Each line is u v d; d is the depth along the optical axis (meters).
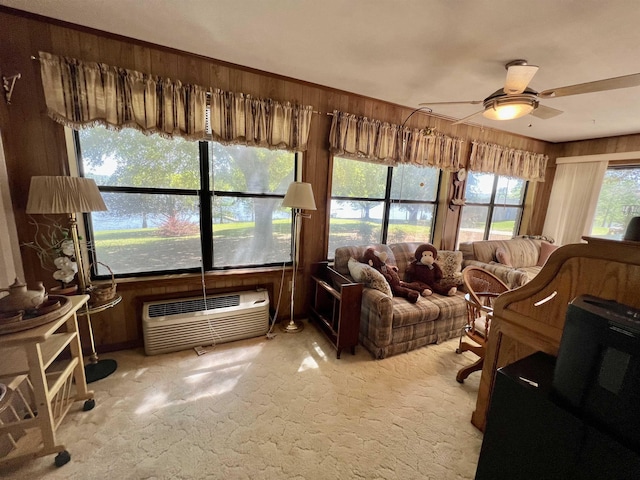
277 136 2.48
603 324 0.85
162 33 1.87
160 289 2.36
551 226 4.67
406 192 3.60
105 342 2.22
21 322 1.24
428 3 1.44
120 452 1.42
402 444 1.55
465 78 2.34
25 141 1.80
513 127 3.80
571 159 4.36
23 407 1.54
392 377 2.12
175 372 2.05
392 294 2.74
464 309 2.70
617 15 1.46
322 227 2.96
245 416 1.68
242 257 2.73
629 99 2.57
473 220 4.29
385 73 2.32
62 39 1.81
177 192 2.38
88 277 2.12
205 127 2.23
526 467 1.06
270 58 2.16
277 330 2.73
